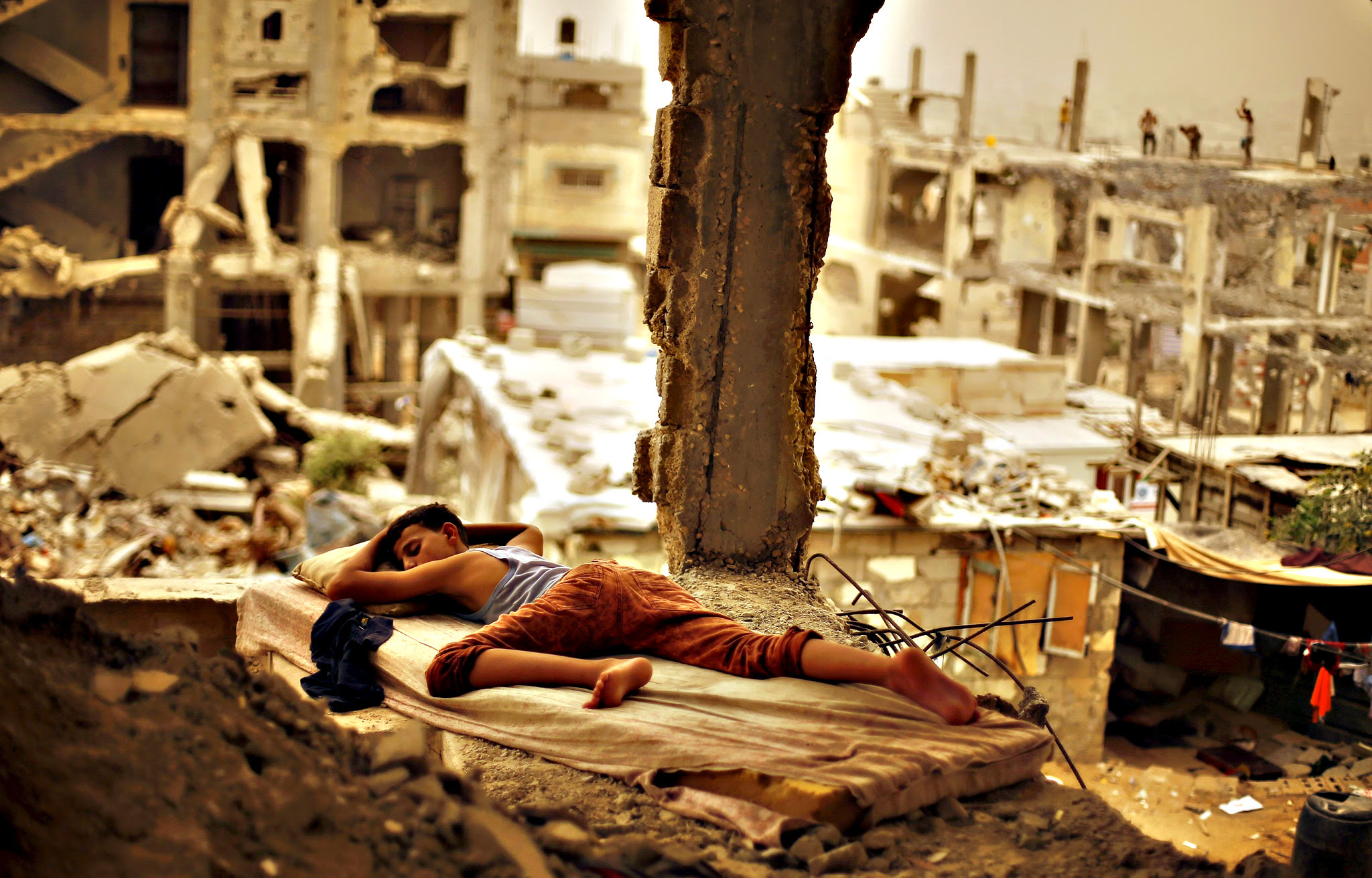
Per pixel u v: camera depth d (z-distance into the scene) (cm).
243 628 521
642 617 432
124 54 3581
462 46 3681
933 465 1378
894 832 318
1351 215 2122
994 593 1262
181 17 3638
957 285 3372
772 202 579
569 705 384
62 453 2655
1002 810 340
